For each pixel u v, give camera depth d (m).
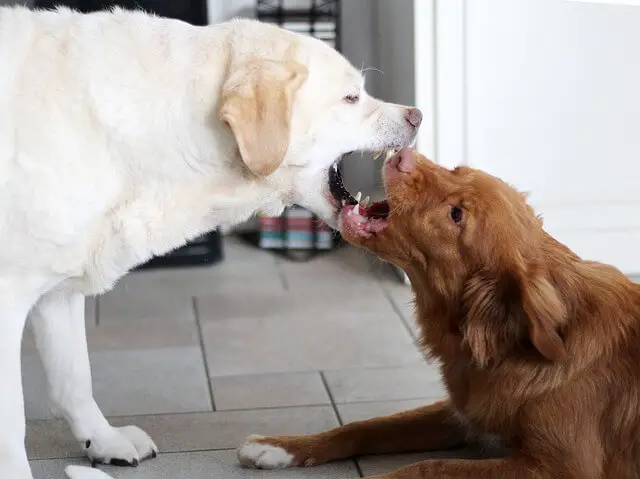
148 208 2.40
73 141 2.27
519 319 2.32
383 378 3.26
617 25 3.97
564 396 2.33
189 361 3.43
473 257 2.37
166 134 2.35
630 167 4.14
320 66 2.43
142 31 2.39
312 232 4.68
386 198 2.51
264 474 2.61
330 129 2.47
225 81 2.34
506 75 4.00
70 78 2.29
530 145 4.09
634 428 2.30
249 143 2.24
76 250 2.33
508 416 2.39
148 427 2.91
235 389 3.19
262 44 2.39
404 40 4.23
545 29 3.96
